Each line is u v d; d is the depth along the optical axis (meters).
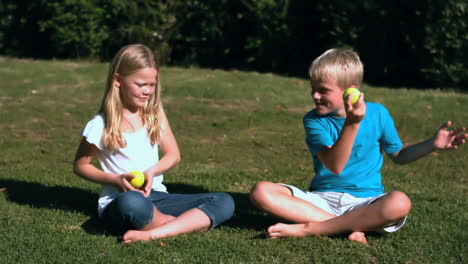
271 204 3.68
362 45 10.91
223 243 3.55
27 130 7.71
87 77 10.80
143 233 3.60
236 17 12.41
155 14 12.56
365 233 3.76
